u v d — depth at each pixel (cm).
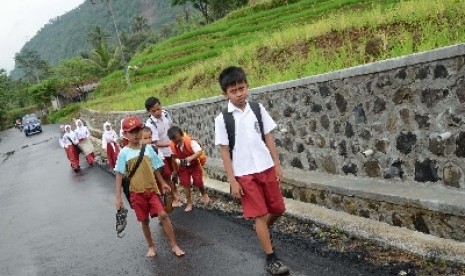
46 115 6450
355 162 588
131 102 2048
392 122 518
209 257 543
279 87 706
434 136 470
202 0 6750
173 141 752
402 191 486
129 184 571
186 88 1683
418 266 416
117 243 673
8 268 664
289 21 2253
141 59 3956
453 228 420
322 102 625
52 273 605
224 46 2638
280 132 732
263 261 500
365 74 540
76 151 1548
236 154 453
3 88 8162
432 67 456
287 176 680
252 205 452
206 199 797
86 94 6562
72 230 799
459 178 450
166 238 649
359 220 523
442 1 810
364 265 441
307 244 519
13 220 987
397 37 785
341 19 1118
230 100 456
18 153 2881
